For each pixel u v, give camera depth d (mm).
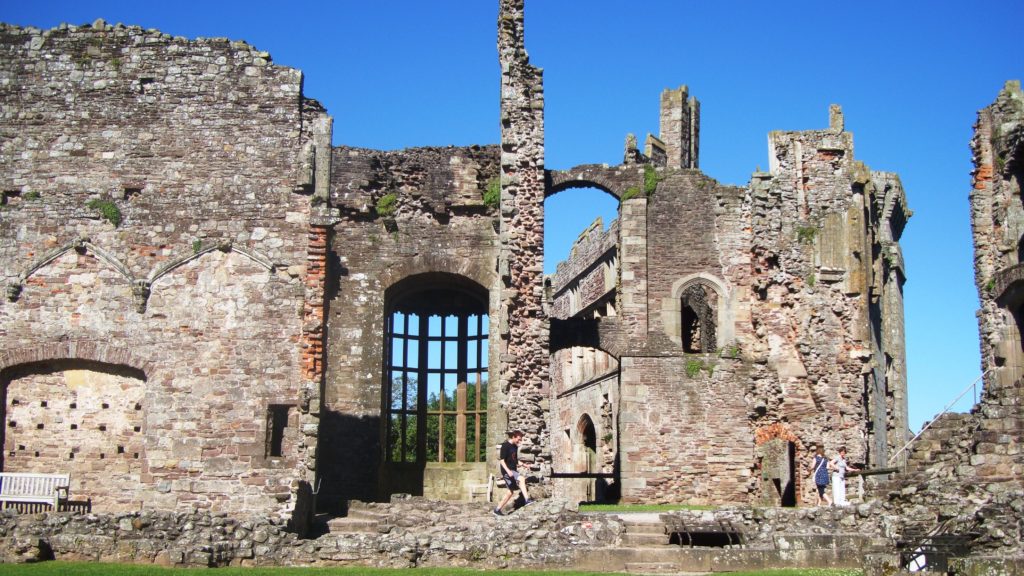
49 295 28531
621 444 39031
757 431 38688
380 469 35062
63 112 29625
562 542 24156
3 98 29656
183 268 28734
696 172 40750
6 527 22547
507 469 27109
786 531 25359
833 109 39969
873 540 23719
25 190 29109
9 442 27969
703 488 38594
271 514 25047
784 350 38625
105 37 30047
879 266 44438
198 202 29141
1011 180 33531
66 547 22391
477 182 36594
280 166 29375
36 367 28359
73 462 27984
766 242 39188
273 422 28797
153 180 29250
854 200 39219
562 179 40625
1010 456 25953
